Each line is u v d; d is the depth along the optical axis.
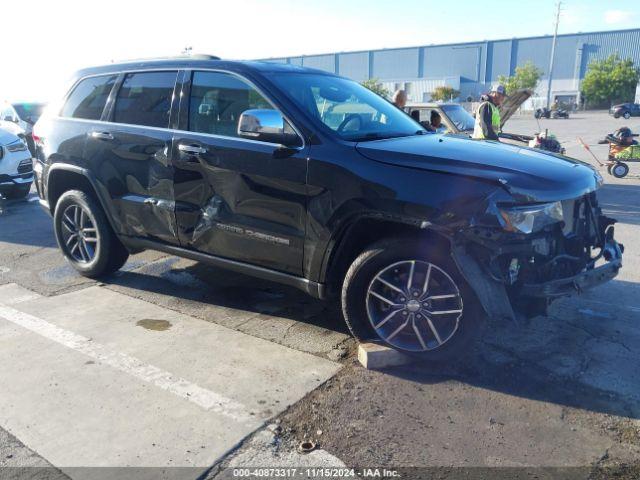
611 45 71.81
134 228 4.51
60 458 2.60
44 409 2.99
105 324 4.09
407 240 3.24
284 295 4.70
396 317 3.44
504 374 3.38
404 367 3.45
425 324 3.39
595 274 3.28
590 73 64.56
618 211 8.25
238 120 3.84
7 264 5.57
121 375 3.34
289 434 2.78
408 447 2.69
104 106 4.68
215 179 3.88
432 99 63.97
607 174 12.54
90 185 4.88
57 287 4.88
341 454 2.63
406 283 3.36
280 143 3.55
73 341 3.80
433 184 3.11
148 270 5.33
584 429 2.84
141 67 4.52
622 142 12.26
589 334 3.92
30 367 3.44
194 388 3.20
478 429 2.83
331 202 3.37
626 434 2.80
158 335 3.90
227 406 3.02
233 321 4.16
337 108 3.95
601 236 3.65
